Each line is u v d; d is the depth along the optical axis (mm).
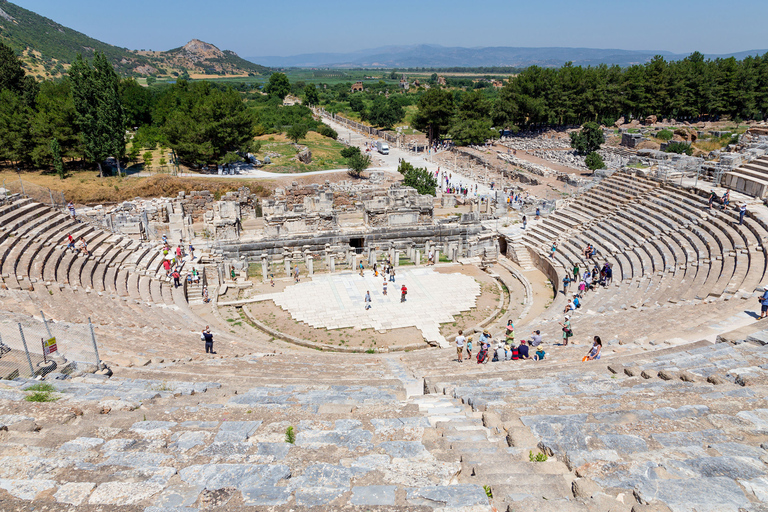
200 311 37812
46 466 8266
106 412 11250
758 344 16609
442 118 111625
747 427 9609
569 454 8547
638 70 113438
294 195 64812
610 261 39062
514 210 60156
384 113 144625
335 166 86562
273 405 12219
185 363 20156
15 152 63781
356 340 33656
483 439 9953
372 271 46500
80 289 29500
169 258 41344
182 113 73625
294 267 46562
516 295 41625
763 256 27766
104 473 8125
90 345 19531
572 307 32531
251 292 42062
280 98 189875
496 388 14469
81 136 62312
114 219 45500
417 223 50250
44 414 10617
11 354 15930
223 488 7609
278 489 7637
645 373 14617
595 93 111375
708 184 42062
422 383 17266
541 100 112000
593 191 52188
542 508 6770
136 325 26172
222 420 10898
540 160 91188
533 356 22203
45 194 43250
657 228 39125
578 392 13203
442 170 89000
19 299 24297
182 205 54625
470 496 7172
